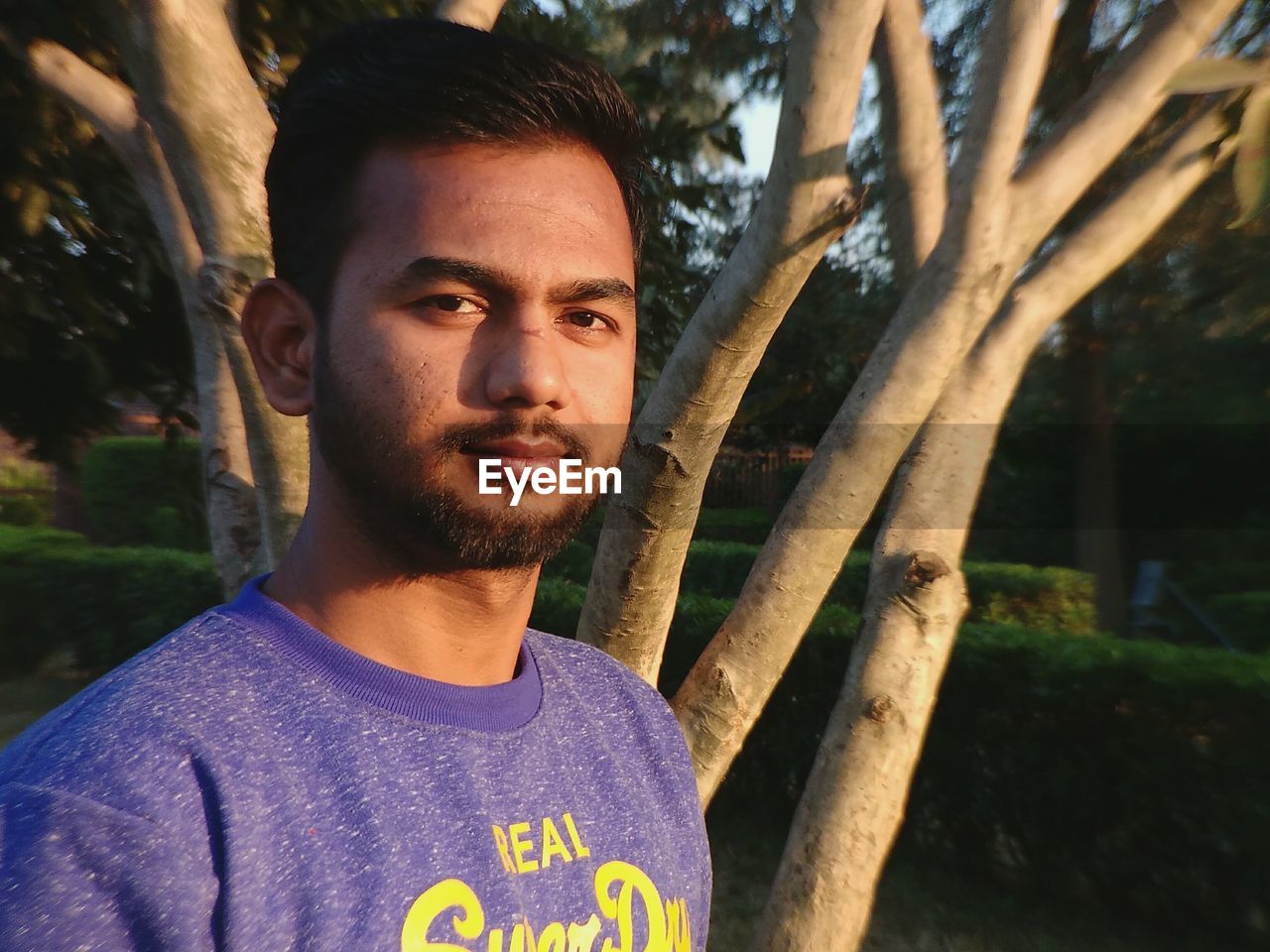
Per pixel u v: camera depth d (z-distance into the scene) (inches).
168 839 23.3
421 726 29.4
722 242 277.0
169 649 27.9
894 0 55.4
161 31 49.1
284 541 52.9
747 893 191.0
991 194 47.0
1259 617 388.5
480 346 27.2
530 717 33.8
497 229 27.1
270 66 143.5
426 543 28.2
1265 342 380.8
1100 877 182.1
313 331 28.9
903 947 171.3
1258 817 165.0
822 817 53.0
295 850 25.2
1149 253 332.8
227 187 51.6
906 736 52.5
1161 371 417.4
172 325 225.8
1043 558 551.2
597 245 29.2
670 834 36.8
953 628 53.6
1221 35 65.6
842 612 223.1
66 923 21.7
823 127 40.9
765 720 223.3
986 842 194.9
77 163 169.6
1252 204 45.1
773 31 283.0
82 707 25.8
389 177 27.5
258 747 26.1
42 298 193.5
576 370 29.1
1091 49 162.4
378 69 27.8
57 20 112.3
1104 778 179.8
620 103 30.8
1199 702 170.9
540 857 30.4
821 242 42.4
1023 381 448.5
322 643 29.0
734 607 53.1
